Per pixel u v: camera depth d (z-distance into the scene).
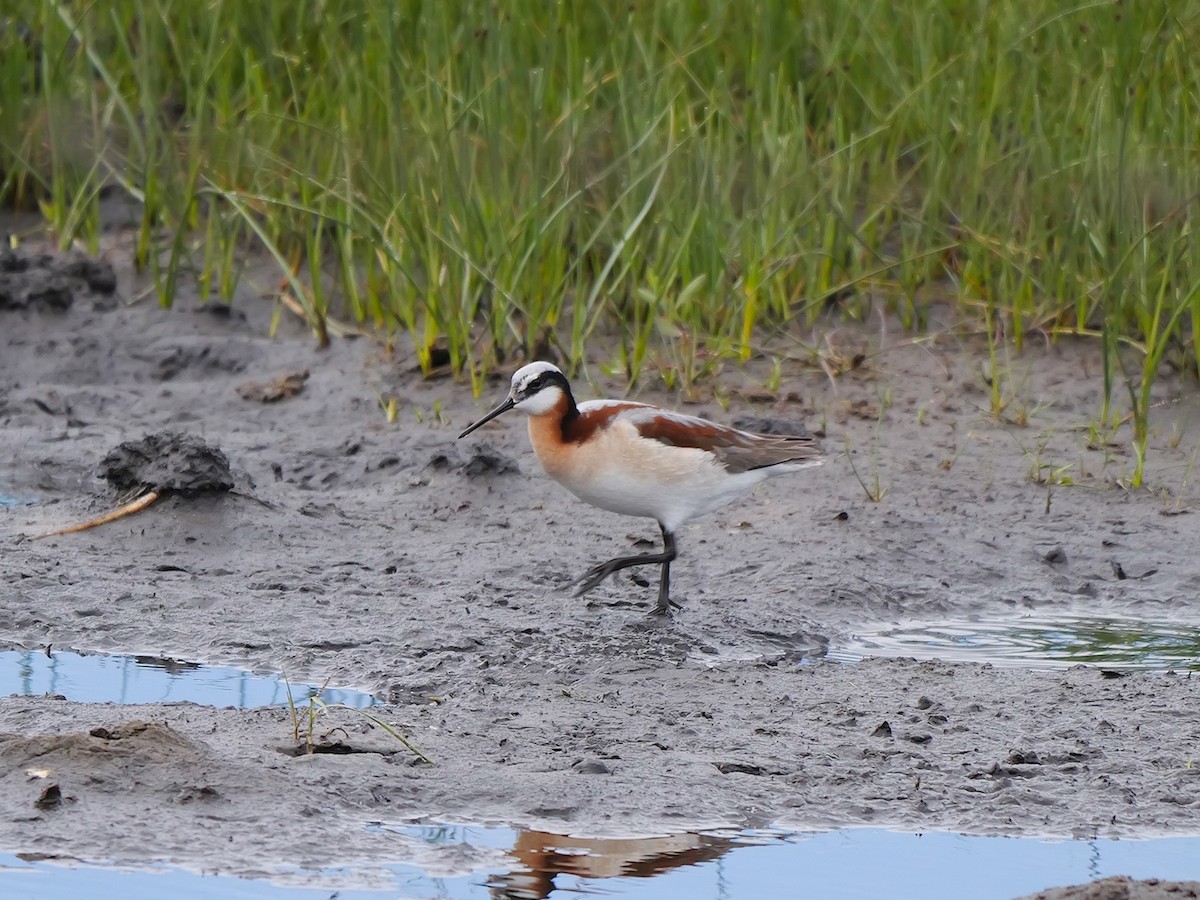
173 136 18.31
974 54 17.66
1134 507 13.61
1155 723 9.48
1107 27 17.91
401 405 15.54
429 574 12.03
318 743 8.77
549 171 16.64
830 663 10.50
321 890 7.29
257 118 18.36
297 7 19.39
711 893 7.40
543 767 8.64
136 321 17.20
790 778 8.62
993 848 7.91
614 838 7.89
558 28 18.25
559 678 10.04
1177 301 15.55
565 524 13.16
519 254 15.95
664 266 16.12
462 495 13.62
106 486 13.50
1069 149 17.05
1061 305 16.42
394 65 17.03
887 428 15.03
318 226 16.61
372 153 17.38
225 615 11.10
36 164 19.41
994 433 14.96
